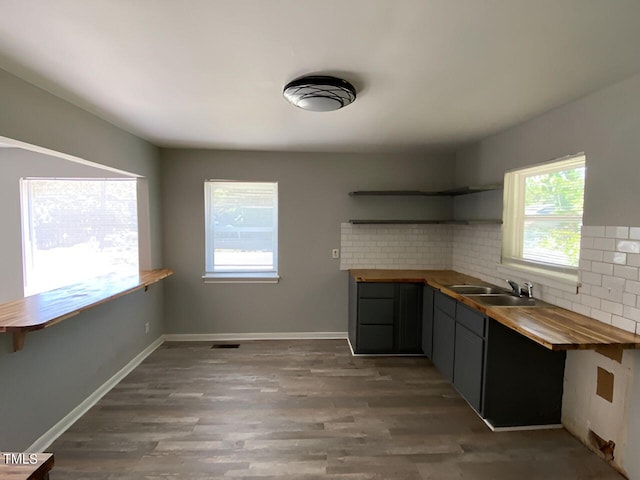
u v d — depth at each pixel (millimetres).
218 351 3609
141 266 3547
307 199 3906
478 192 3396
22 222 3602
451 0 1178
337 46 1508
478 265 3381
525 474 1897
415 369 3234
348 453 2045
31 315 1886
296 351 3629
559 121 2299
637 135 1766
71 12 1248
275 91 2039
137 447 2078
